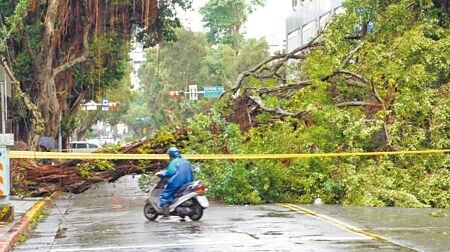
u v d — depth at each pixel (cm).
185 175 1562
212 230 1352
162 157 1977
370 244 1127
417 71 2100
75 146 4797
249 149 2033
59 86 3744
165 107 7544
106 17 3572
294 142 2028
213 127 2159
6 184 1481
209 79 7875
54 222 1568
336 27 2455
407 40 2192
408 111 2047
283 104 2270
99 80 3631
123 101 7706
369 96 2242
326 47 2427
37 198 2197
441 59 2197
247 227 1384
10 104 3403
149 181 2277
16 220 1508
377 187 1892
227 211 1734
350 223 1423
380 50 2233
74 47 3534
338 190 1936
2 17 3419
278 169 1966
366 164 2002
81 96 4097
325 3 4525
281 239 1196
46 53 3403
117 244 1188
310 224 1412
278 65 2547
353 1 2466
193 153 2114
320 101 2220
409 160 1988
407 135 2030
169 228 1409
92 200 2194
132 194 2466
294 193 1995
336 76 2253
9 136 1491
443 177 1898
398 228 1335
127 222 1544
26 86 3525
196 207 1559
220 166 2009
